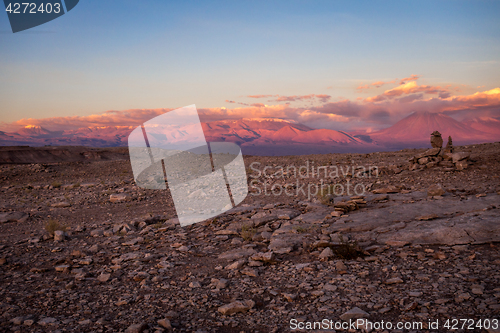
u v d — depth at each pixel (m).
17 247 8.29
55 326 4.02
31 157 40.12
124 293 5.23
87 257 7.23
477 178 12.09
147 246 8.02
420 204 8.88
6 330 3.94
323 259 6.19
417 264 5.45
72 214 12.81
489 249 5.69
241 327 3.92
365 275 5.22
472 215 7.21
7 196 16.73
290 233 8.14
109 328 3.96
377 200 10.27
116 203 14.50
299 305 4.42
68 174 24.62
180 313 4.37
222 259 6.81
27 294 5.21
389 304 4.16
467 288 4.34
